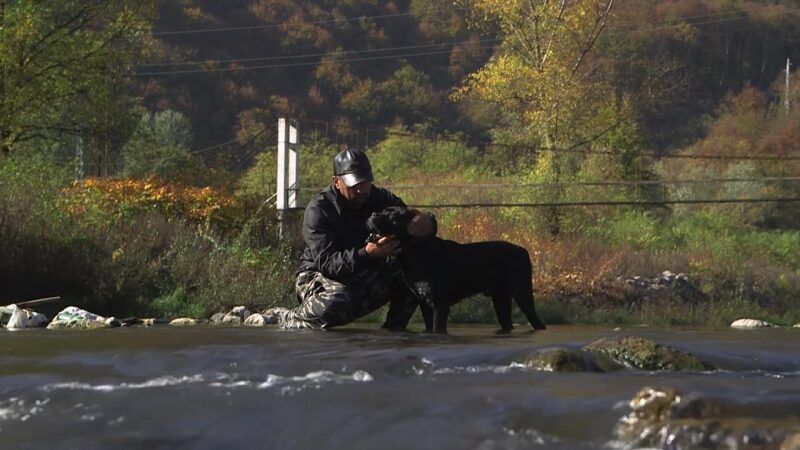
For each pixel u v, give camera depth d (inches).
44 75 872.3
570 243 831.7
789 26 3540.8
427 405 147.8
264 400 155.5
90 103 930.7
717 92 3289.9
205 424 142.7
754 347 237.5
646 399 133.0
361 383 170.7
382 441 131.0
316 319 315.0
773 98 3240.7
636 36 2915.8
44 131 944.3
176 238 605.0
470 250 308.2
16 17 825.5
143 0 944.9
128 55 947.3
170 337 271.0
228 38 3171.8
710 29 3371.1
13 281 534.0
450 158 1615.4
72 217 597.9
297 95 3038.9
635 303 658.8
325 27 3437.5
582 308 609.3
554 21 1400.1
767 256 1052.5
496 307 324.5
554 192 983.0
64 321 428.5
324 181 1438.2
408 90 3078.2
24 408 156.3
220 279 556.1
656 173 1461.6
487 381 170.7
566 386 162.6
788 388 163.6
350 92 3053.6
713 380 176.1
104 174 992.2
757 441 117.0
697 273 796.6
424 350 210.5
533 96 1424.7
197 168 1032.2
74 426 144.4
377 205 300.0
